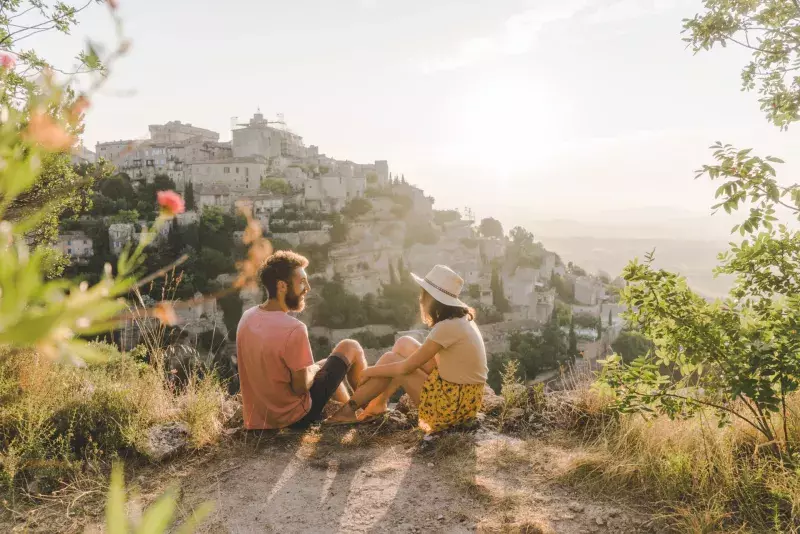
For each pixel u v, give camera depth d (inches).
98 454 123.3
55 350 14.6
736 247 136.5
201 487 116.8
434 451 135.6
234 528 103.3
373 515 108.7
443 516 107.7
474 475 121.9
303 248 3858.3
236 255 3253.0
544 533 99.8
